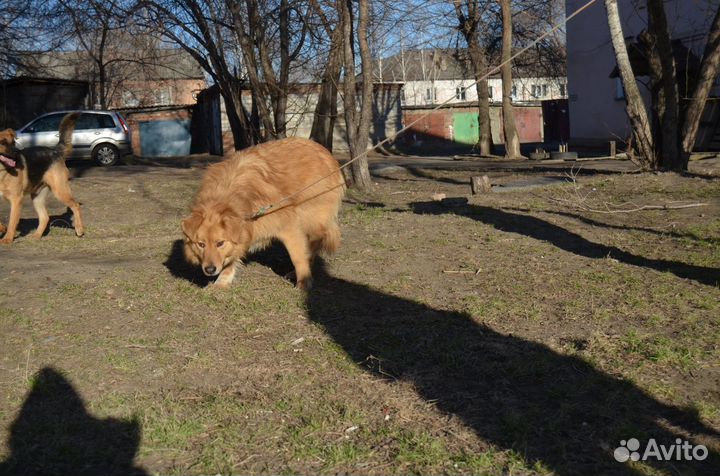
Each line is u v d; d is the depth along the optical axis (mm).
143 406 4293
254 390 4504
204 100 38250
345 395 4363
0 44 28797
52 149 9820
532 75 38375
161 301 6410
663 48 13602
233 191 6145
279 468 3562
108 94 44500
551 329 5359
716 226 8711
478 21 25375
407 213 10531
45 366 4980
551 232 8883
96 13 22219
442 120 45062
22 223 11359
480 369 4645
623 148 24766
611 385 4316
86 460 3707
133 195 14461
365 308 6074
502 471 3445
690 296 5957
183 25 21250
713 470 3389
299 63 19094
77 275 7449
